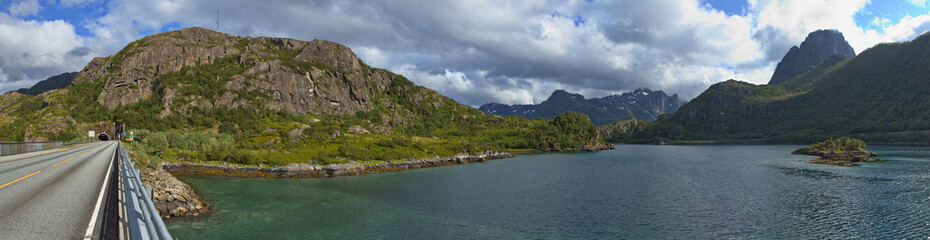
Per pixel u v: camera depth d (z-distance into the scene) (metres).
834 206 64.44
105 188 25.78
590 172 119.81
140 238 8.76
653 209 62.66
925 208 61.84
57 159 55.31
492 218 56.50
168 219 47.88
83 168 40.22
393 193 76.00
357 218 54.91
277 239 44.12
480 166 142.38
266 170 102.00
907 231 50.25
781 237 48.62
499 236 48.16
